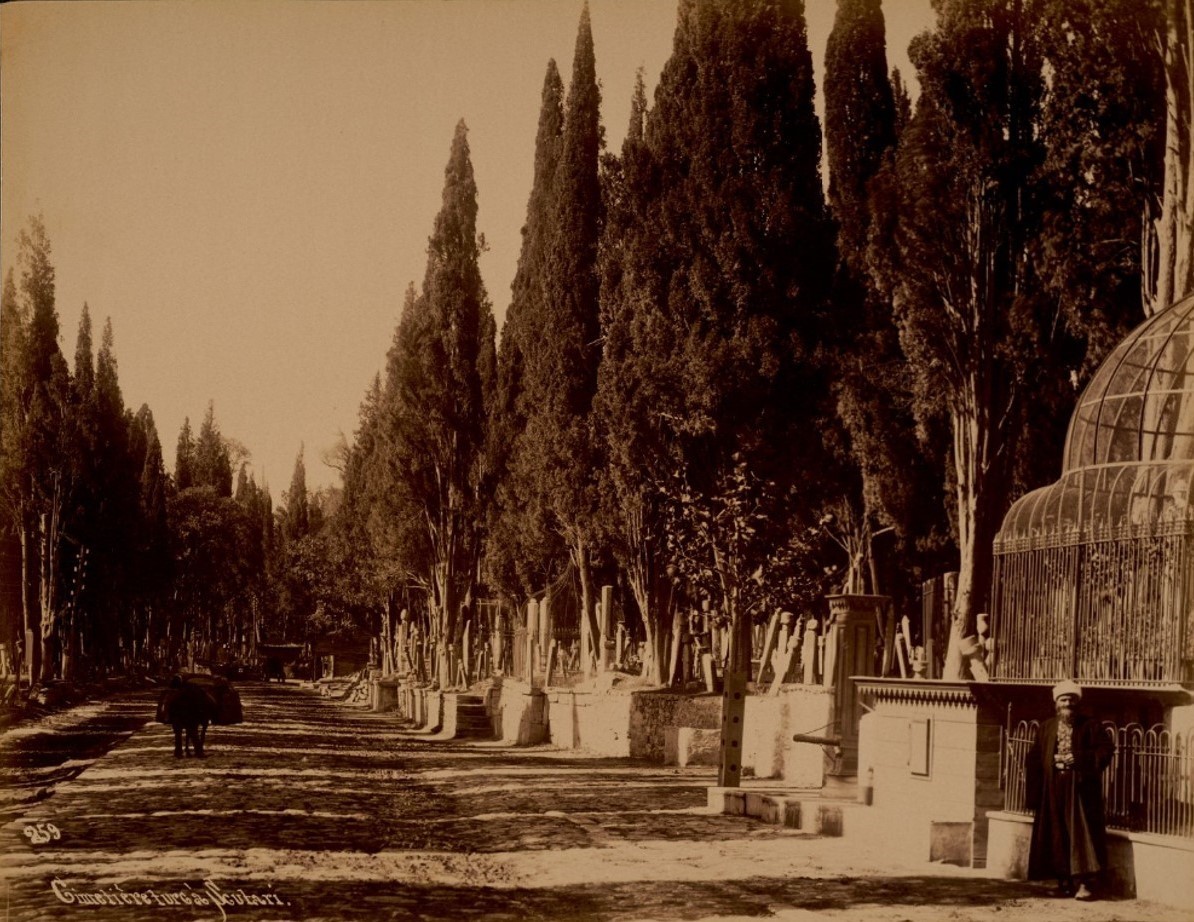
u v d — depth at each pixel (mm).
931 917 13812
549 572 50438
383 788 28188
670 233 35844
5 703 51125
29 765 34094
